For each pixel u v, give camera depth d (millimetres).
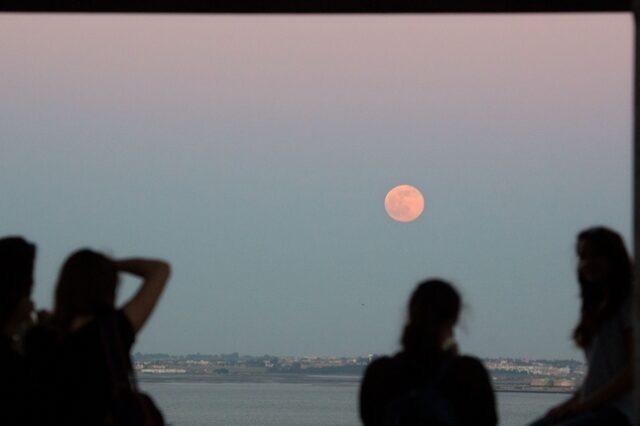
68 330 10617
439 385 10773
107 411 10508
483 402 10781
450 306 10969
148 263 11172
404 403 10703
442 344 11023
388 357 11133
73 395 10344
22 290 10352
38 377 10336
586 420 12953
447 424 10578
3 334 10430
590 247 13203
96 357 10445
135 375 10859
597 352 13188
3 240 10414
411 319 11000
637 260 9375
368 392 11055
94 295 10609
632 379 12742
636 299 9375
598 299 13359
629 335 13016
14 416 10266
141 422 10586
